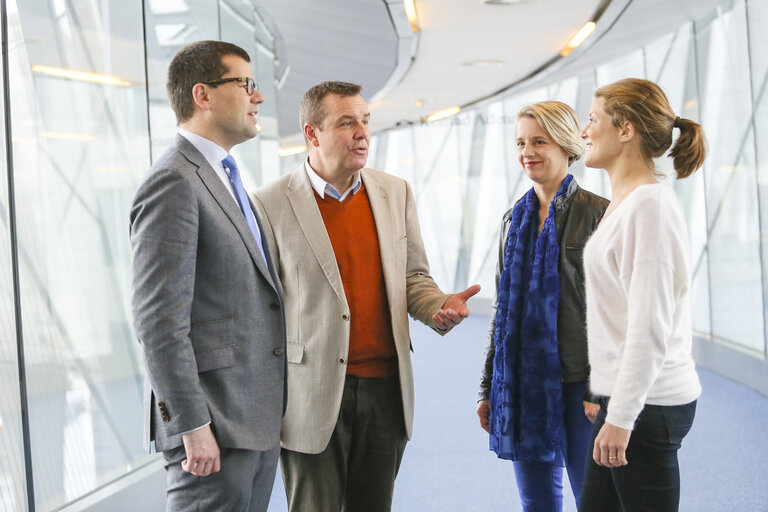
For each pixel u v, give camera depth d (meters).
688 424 2.10
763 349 7.05
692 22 8.54
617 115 2.18
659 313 2.01
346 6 6.89
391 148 18.83
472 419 6.30
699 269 8.77
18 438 2.95
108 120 3.74
